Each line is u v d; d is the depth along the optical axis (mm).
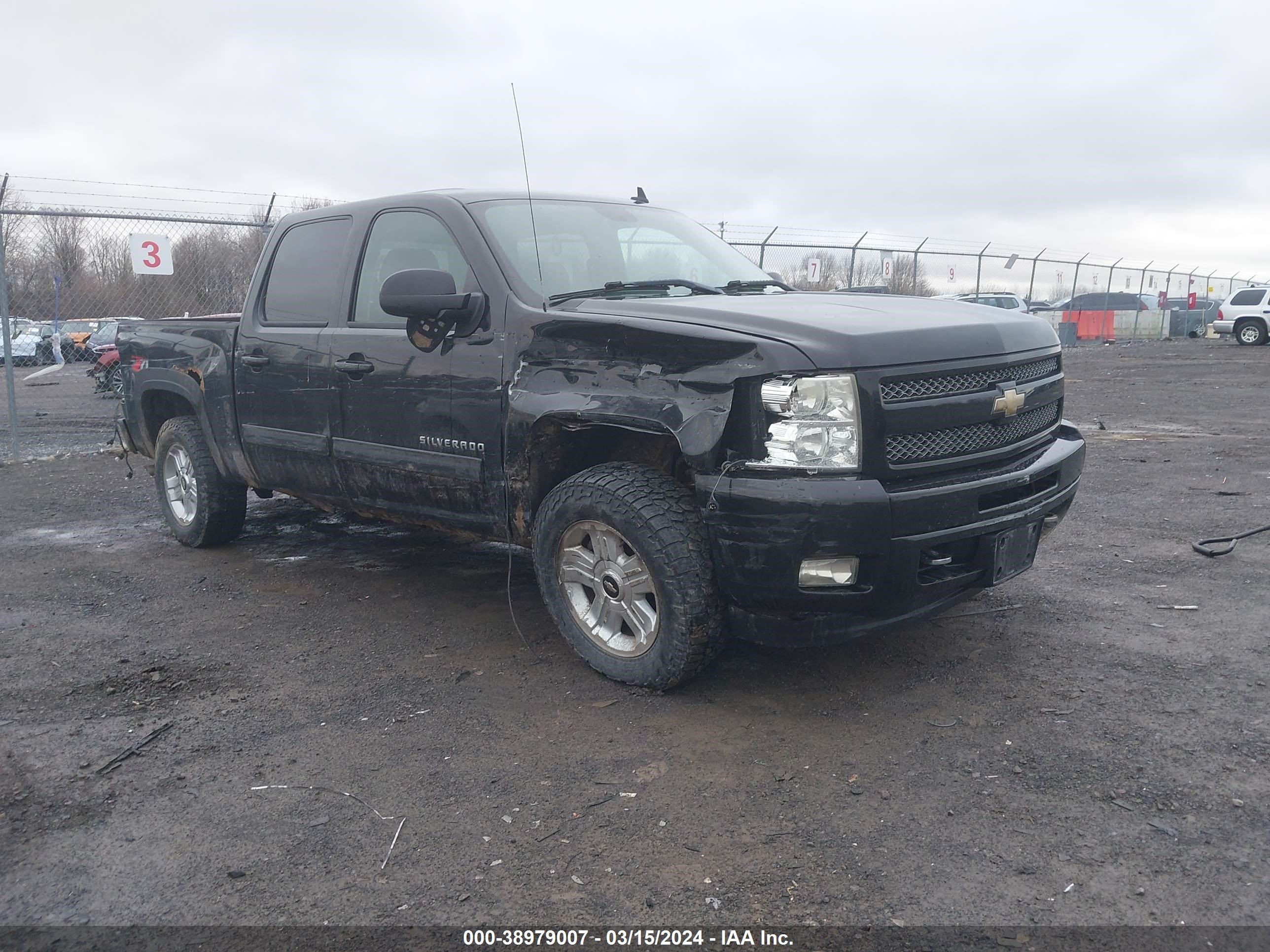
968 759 3066
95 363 16969
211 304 12523
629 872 2533
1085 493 7145
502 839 2713
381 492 4566
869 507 3064
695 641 3445
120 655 4277
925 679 3713
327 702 3707
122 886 2537
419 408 4227
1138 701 3436
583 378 3617
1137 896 2346
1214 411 12508
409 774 3109
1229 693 3473
